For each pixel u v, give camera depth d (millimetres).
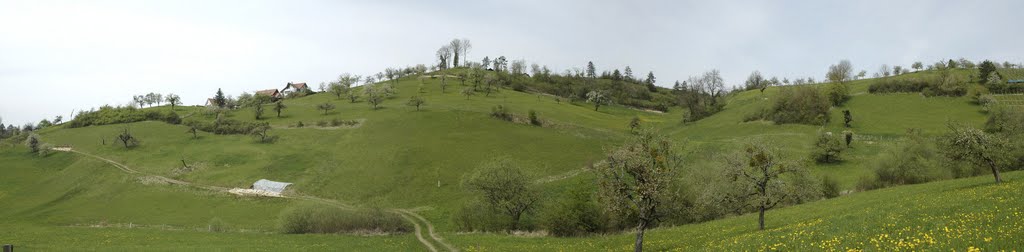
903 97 150625
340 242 59844
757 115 149750
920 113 137000
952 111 136000
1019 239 19234
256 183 111188
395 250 52688
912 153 71062
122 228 82688
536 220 69688
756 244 29297
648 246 41031
